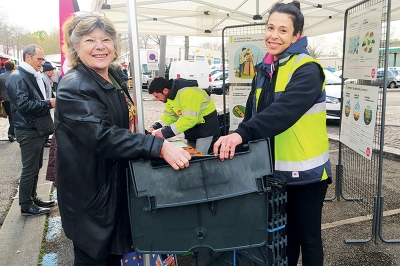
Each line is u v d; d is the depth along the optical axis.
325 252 3.01
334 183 4.80
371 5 2.97
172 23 5.47
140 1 4.05
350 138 3.54
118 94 1.76
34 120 3.78
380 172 3.05
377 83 3.16
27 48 3.79
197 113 3.39
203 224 1.57
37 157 3.95
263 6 4.75
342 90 3.79
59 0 3.58
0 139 8.59
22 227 3.76
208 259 2.07
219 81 19.55
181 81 3.43
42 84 3.98
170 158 1.48
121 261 2.18
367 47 3.05
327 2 4.27
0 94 7.95
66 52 1.76
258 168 1.55
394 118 10.17
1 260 3.12
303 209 2.09
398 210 3.78
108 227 1.68
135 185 1.51
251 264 1.86
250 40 4.23
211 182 1.52
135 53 1.88
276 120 1.68
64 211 1.70
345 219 3.64
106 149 1.52
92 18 1.68
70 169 1.65
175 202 1.51
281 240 1.68
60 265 3.03
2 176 5.67
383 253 2.97
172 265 2.50
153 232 1.58
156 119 10.80
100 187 1.66
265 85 2.06
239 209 1.57
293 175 2.00
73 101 1.55
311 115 1.99
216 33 6.29
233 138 1.58
